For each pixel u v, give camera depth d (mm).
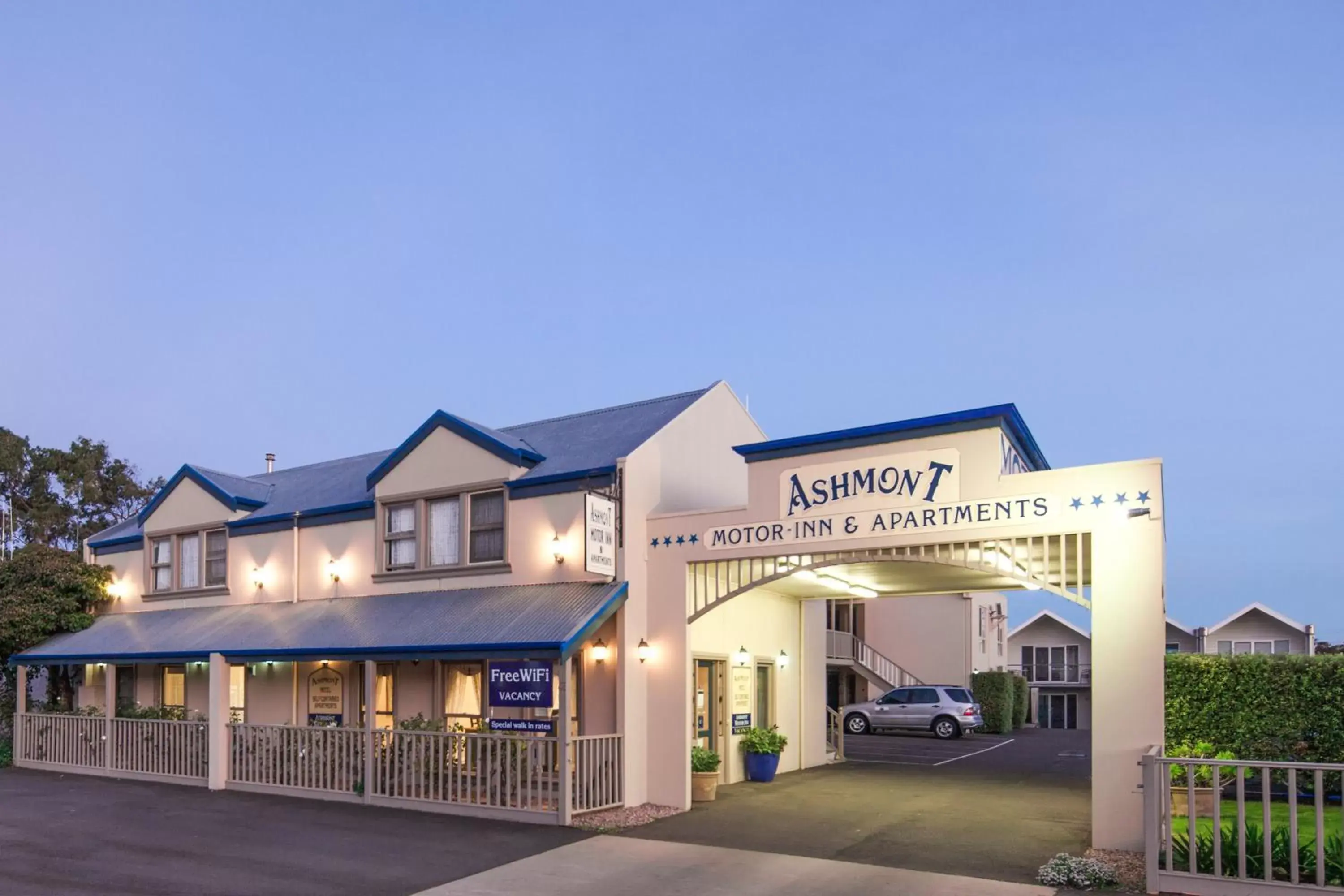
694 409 17484
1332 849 9508
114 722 19219
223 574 21375
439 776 14727
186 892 10305
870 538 13523
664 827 13531
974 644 38469
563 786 13570
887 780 18484
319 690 19031
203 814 14656
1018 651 47625
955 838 12797
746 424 18984
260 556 20438
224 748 17375
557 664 16016
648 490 15906
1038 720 46188
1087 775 19547
